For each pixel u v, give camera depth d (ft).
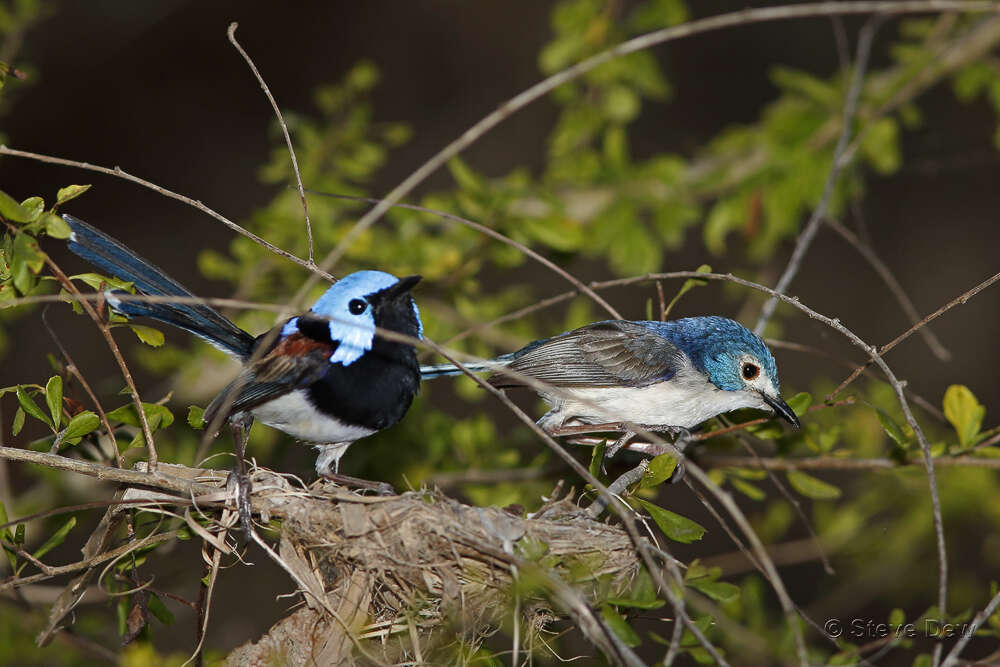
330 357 26.91
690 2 78.48
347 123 42.60
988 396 71.15
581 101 44.83
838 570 41.45
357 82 43.62
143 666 29.32
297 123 42.42
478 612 24.72
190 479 25.89
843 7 27.58
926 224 75.82
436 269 37.22
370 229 38.29
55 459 24.04
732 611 32.30
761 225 43.32
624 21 45.29
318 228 38.68
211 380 42.37
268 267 39.52
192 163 79.15
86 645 31.60
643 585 25.12
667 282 67.46
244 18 82.23
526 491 37.35
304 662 25.21
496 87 81.46
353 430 28.02
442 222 39.17
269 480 25.70
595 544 24.93
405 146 80.07
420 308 37.29
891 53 45.47
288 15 82.99
